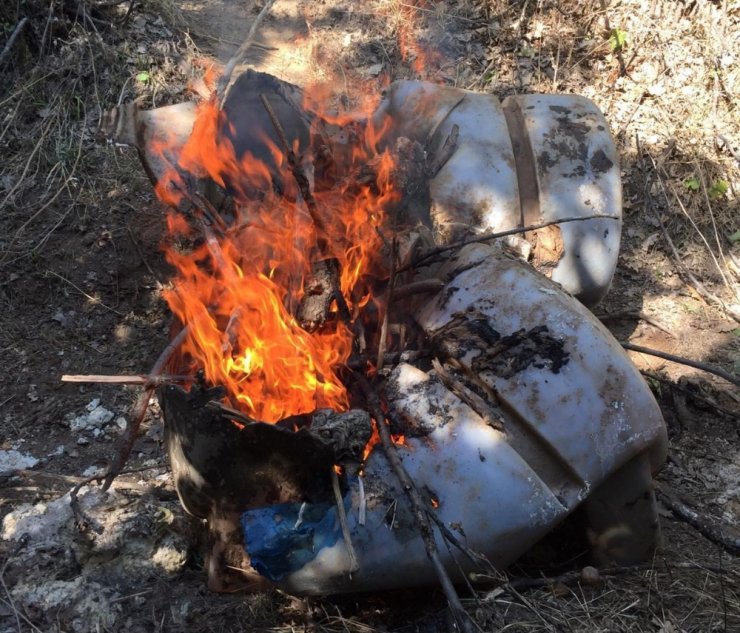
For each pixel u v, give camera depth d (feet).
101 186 6.52
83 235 6.20
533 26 7.86
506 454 3.52
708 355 5.53
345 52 7.83
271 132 4.78
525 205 4.82
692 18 7.66
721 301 5.93
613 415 3.55
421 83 5.18
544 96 5.22
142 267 6.02
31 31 7.28
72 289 5.90
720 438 4.91
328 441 3.40
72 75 7.18
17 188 6.47
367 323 4.10
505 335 3.68
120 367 5.43
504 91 7.50
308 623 3.74
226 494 3.60
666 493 4.43
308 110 5.08
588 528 3.84
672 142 6.82
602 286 4.80
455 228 4.56
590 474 3.54
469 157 4.77
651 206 6.53
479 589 3.77
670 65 7.40
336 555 3.44
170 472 4.59
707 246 6.26
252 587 3.79
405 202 4.42
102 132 4.54
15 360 5.45
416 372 3.76
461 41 7.89
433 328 3.86
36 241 6.14
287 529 3.43
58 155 6.63
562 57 7.68
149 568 4.00
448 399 3.64
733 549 4.13
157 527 4.04
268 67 7.65
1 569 4.01
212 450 3.51
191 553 4.08
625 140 6.94
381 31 8.02
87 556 3.99
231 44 7.88
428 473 3.50
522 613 3.68
